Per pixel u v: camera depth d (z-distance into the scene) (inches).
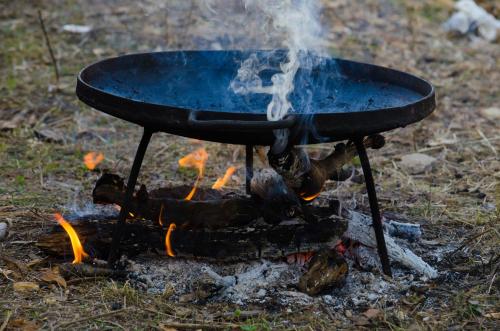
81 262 170.9
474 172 243.9
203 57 198.2
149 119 145.0
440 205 217.9
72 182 228.8
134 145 264.5
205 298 160.4
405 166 248.4
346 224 169.0
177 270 169.0
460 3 430.6
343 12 429.1
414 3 448.5
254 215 166.6
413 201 221.6
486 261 181.8
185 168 245.1
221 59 200.1
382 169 246.4
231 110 177.2
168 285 163.5
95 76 172.6
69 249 172.9
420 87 172.7
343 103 178.5
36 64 336.8
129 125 283.4
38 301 157.5
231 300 160.4
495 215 209.8
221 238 167.9
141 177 237.0
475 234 197.9
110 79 178.2
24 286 161.9
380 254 167.9
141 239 170.2
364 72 190.4
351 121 144.2
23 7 412.5
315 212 170.9
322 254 165.2
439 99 316.2
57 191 220.8
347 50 370.6
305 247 168.9
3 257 175.5
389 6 443.8
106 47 363.6
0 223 190.1
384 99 177.8
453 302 162.2
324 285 162.4
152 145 265.4
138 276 167.3
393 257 173.9
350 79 192.5
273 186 159.6
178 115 142.5
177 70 195.2
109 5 427.8
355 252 176.1
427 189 230.1
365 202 218.4
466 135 278.4
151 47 365.1
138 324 150.2
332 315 155.7
